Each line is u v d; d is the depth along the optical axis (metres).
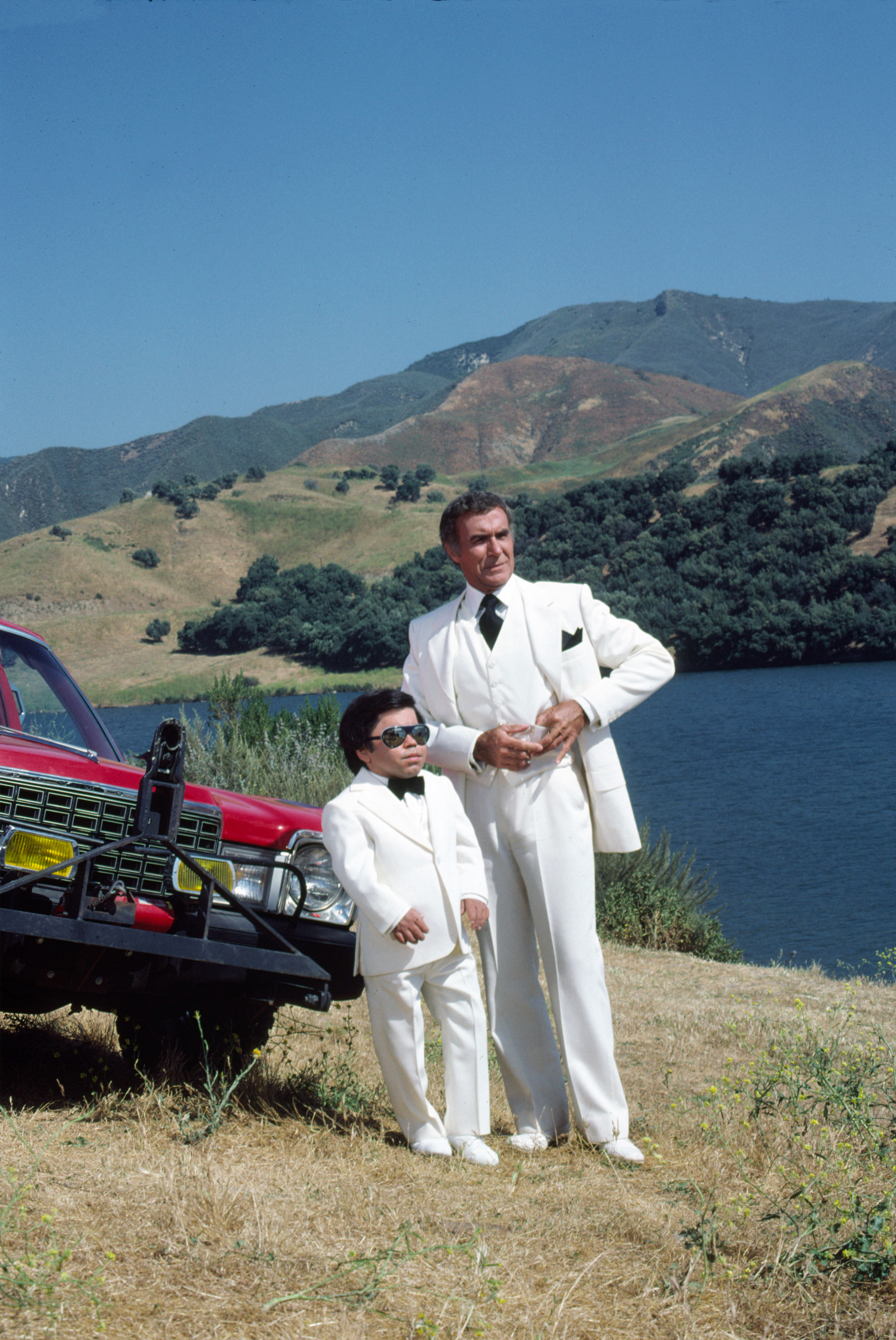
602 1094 3.94
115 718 106.81
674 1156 3.93
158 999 3.96
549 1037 4.11
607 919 12.64
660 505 165.25
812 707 78.25
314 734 14.40
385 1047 3.74
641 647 4.05
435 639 4.12
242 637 167.88
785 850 30.77
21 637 4.61
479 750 3.91
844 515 141.12
